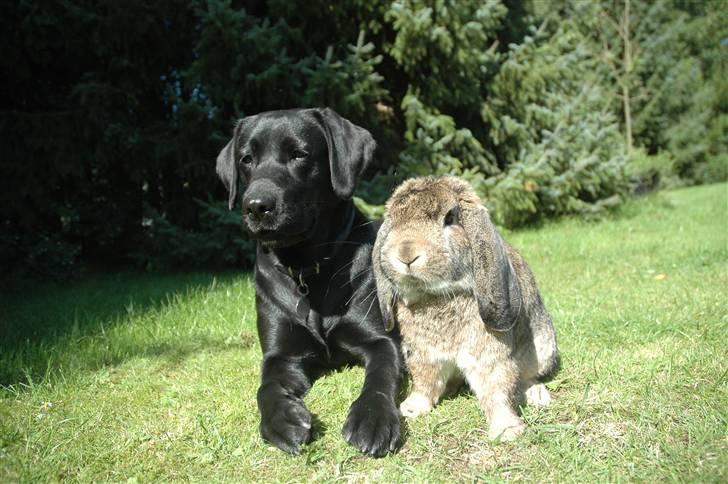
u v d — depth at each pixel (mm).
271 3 2357
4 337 1391
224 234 2332
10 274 2312
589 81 4312
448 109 2877
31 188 2410
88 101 2387
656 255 1967
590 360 1003
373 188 2348
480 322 786
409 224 760
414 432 802
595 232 2715
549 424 793
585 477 687
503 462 729
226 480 728
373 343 1022
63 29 2365
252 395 951
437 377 851
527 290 889
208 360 1143
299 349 1023
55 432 858
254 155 1032
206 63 2242
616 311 1253
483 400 800
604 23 6633
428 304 804
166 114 2760
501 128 2863
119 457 790
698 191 5312
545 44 2922
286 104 2352
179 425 865
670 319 1168
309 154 1014
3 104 2621
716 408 800
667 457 709
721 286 1422
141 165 2533
